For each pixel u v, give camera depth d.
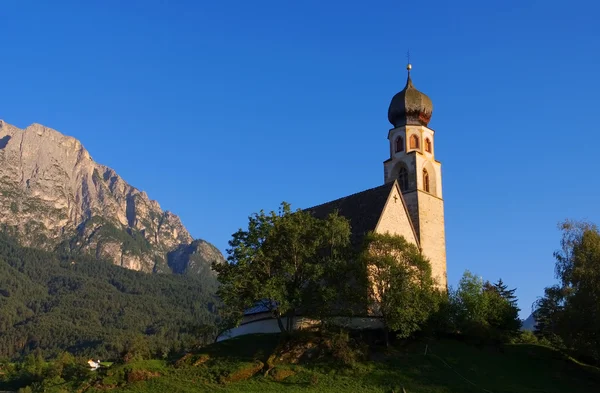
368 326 84.25
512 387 69.75
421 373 72.56
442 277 101.25
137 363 77.12
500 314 90.06
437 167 107.19
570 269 81.88
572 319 75.75
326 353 76.56
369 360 76.00
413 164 103.50
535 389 69.56
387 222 91.56
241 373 72.88
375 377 71.38
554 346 88.12
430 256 100.38
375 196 95.06
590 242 81.88
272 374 72.38
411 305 76.88
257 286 75.50
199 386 70.88
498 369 75.31
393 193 93.75
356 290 78.00
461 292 90.00
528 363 79.06
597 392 70.12
